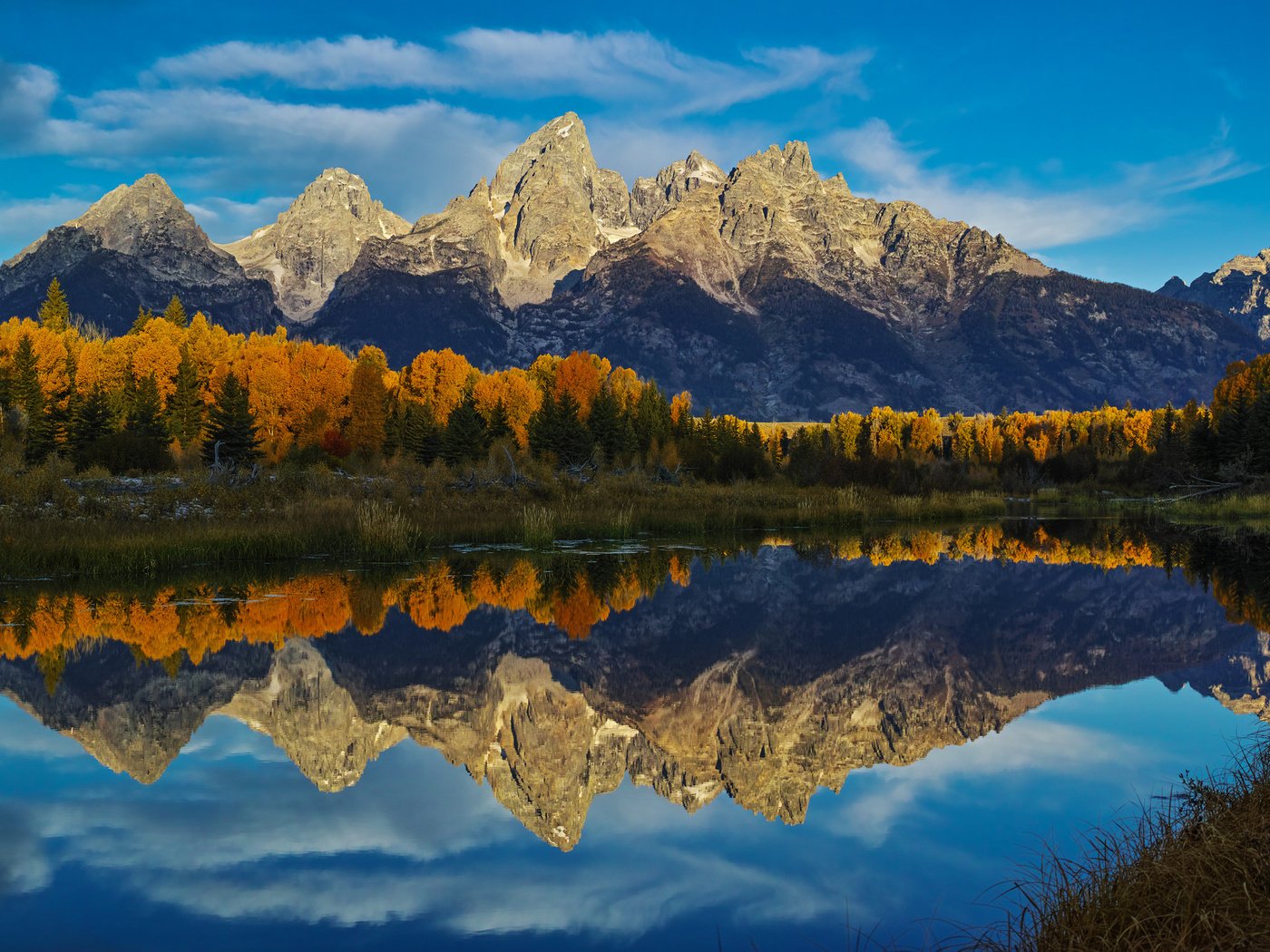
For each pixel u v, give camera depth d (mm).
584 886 6750
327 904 6379
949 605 20359
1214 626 17875
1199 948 4453
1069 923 5090
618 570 25328
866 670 14430
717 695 12914
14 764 9664
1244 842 5500
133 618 17453
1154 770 9227
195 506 30219
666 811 8438
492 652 15469
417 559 26766
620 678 13914
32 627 16562
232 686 13023
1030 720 11469
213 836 7770
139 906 6348
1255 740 10195
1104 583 23500
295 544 25938
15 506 27094
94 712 11672
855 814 8234
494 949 5719
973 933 5789
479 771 9734
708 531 37531
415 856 7367
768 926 6055
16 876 6887
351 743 10695
